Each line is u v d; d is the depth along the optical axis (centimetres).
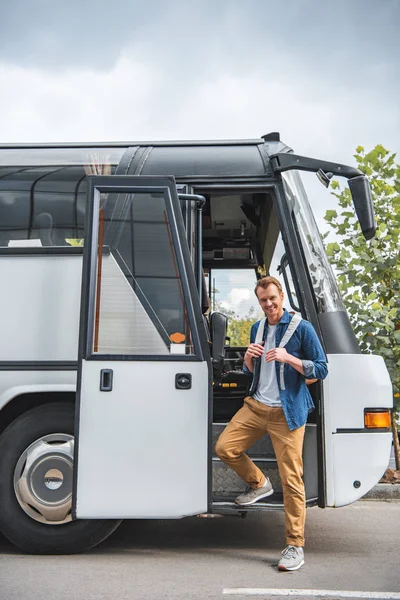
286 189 586
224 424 575
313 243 587
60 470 545
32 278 562
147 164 598
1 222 595
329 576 487
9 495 547
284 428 517
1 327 557
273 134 636
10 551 561
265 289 534
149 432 526
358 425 550
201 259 573
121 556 545
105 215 557
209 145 622
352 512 732
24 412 564
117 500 520
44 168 612
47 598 431
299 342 527
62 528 544
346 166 565
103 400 528
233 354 695
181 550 570
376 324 809
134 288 546
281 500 543
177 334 539
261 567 512
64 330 554
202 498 521
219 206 667
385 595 441
